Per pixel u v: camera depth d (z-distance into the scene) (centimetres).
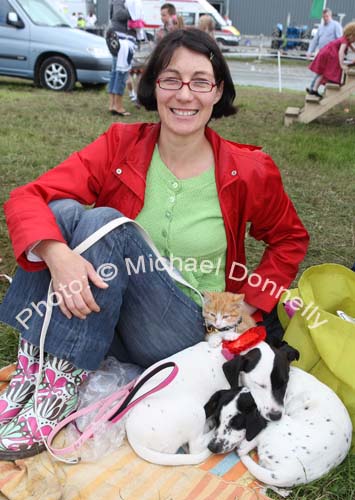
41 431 212
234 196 238
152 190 238
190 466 210
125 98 1124
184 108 224
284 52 2427
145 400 212
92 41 1165
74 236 214
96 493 197
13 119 841
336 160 720
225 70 232
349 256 443
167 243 236
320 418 213
